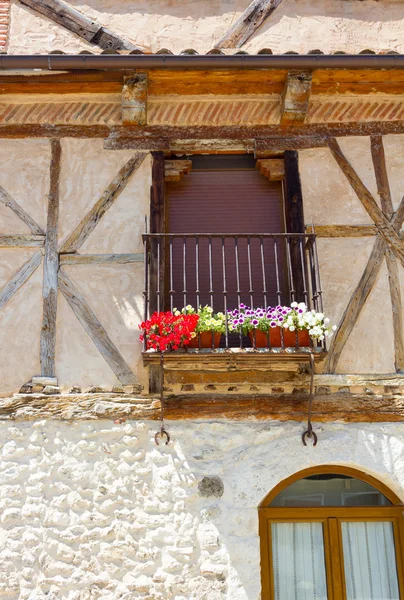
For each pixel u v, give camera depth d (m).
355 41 6.48
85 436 5.20
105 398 5.29
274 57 5.54
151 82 5.82
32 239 5.71
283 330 5.11
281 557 5.14
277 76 5.79
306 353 5.01
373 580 5.11
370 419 5.29
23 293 5.56
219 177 6.20
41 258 5.66
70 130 6.09
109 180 5.94
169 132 6.11
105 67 5.54
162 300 5.60
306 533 5.21
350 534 5.21
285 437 5.22
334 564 5.09
